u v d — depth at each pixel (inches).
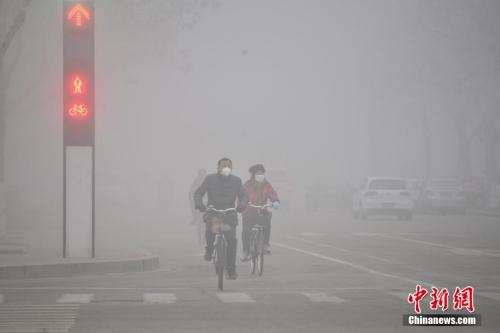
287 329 952.9
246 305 1150.3
